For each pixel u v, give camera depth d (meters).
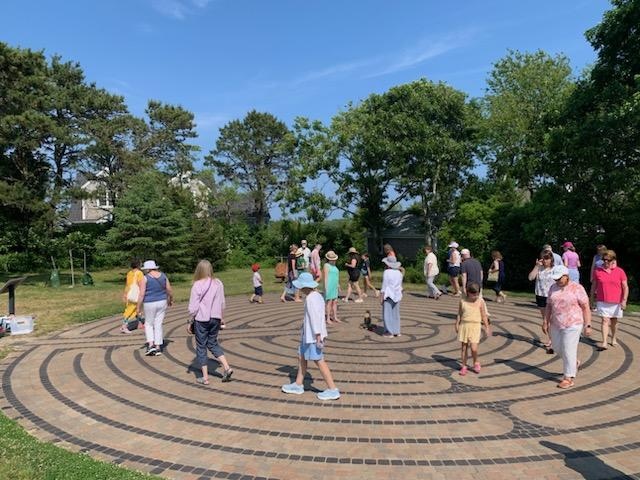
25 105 25.66
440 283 23.36
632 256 20.23
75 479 4.80
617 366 9.41
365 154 34.97
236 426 6.62
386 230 40.53
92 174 36.62
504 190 29.61
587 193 19.89
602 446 6.02
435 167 32.84
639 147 17.61
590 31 18.80
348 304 17.48
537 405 7.41
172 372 9.11
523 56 31.61
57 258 33.66
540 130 28.42
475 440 6.20
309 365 9.59
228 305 17.31
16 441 5.75
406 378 8.74
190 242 34.97
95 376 8.88
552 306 8.44
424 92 32.50
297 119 36.34
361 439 6.22
